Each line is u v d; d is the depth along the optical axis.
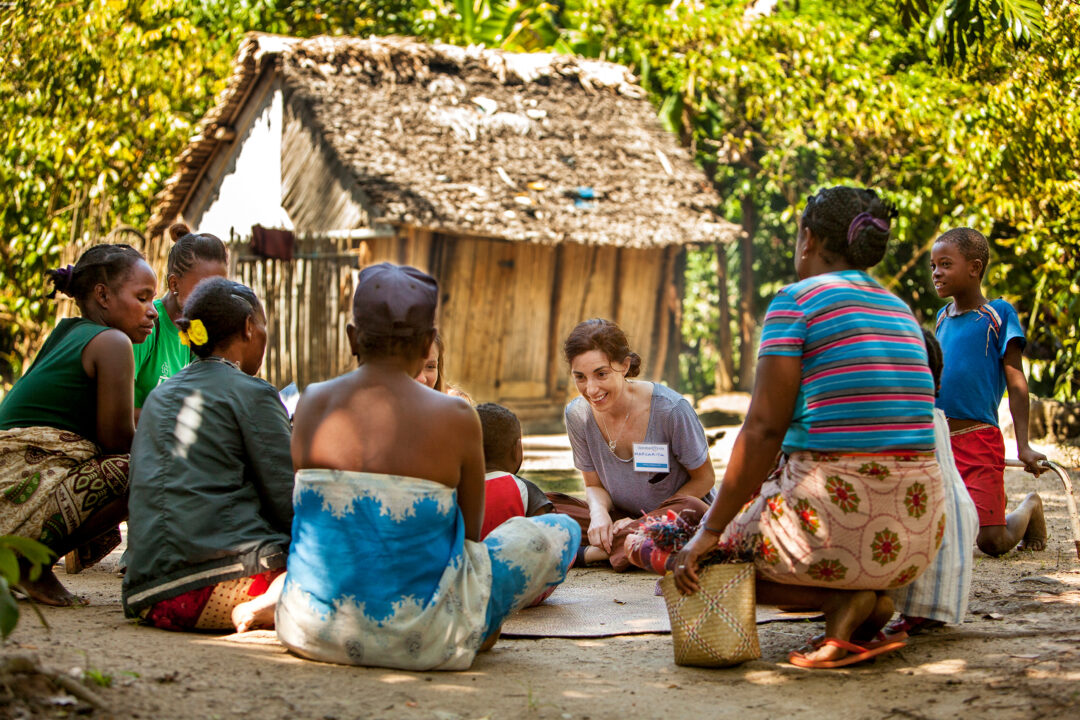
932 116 12.09
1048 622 3.69
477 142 13.45
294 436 3.19
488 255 13.41
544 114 14.35
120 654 2.96
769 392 3.06
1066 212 9.81
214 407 3.51
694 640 3.22
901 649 3.43
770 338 3.08
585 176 13.73
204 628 3.45
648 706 2.85
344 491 3.07
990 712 2.75
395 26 19.81
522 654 3.46
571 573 5.01
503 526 3.47
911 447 3.04
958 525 3.51
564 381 14.39
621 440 5.09
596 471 5.27
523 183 13.17
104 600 4.00
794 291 3.14
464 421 3.13
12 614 2.38
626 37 16.48
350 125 12.77
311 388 3.20
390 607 3.06
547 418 14.22
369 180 12.16
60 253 12.95
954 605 3.48
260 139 14.09
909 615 3.51
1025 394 4.94
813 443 3.06
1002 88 9.53
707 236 13.60
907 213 13.62
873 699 2.91
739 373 18.80
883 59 13.73
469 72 14.47
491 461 4.46
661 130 15.14
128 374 3.92
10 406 3.90
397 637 3.06
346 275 12.33
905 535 3.05
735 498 3.13
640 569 5.06
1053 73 9.14
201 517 3.41
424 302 3.15
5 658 2.62
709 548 3.21
